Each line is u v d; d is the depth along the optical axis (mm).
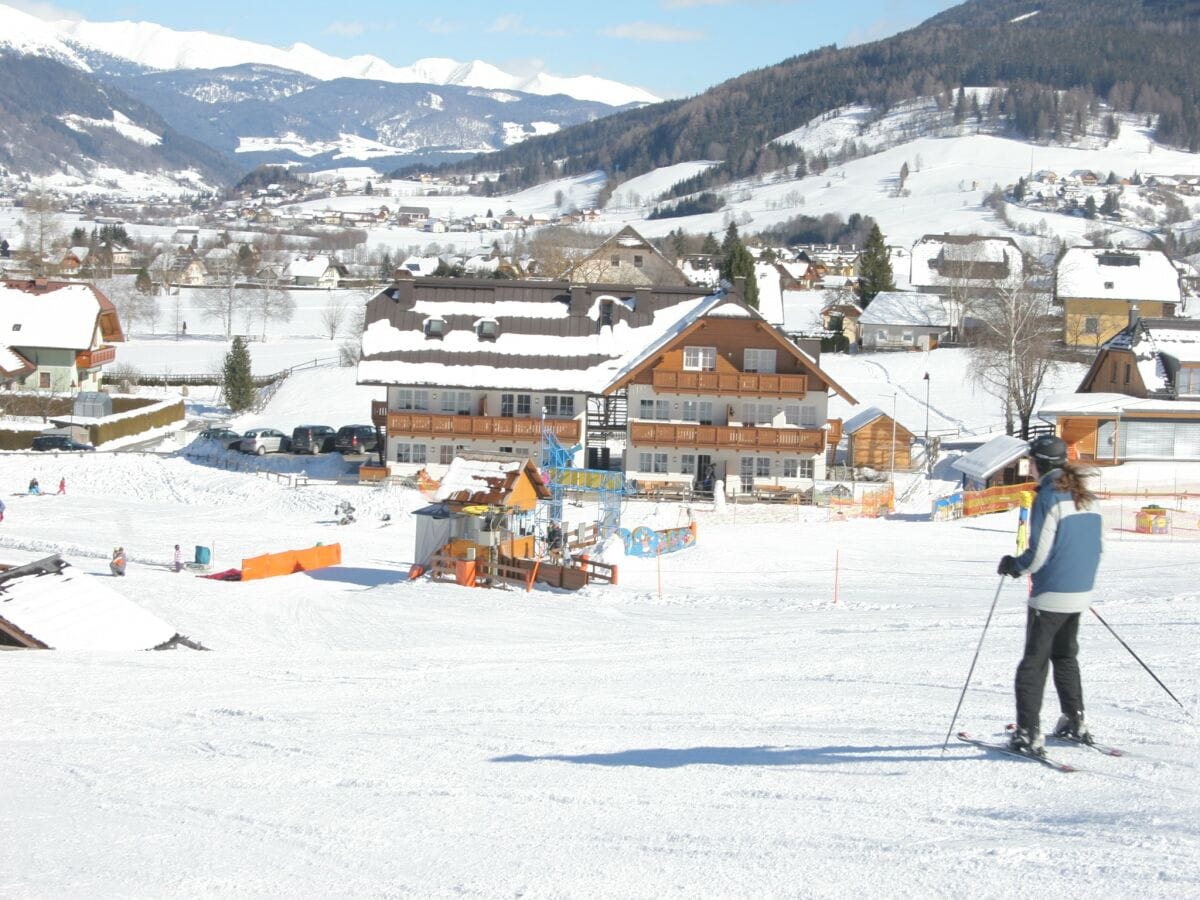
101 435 79312
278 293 179500
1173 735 11828
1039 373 78688
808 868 8609
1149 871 7961
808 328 145375
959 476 70812
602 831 9875
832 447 76562
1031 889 7848
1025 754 11086
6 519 56531
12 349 96812
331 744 14133
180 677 20859
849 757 11797
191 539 52594
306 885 9031
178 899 8859
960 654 19250
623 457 69250
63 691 19391
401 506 61156
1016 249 146250
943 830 9242
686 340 68750
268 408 96688
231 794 11945
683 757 12375
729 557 47562
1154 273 120875
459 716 15750
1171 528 54312
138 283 170250
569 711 15711
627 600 37125
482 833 10062
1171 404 67500
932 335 122250
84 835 10719
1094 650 18078
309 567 45156
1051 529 10789
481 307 73125
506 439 68500
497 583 41469
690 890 8359
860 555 48031
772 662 19828
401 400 70125
